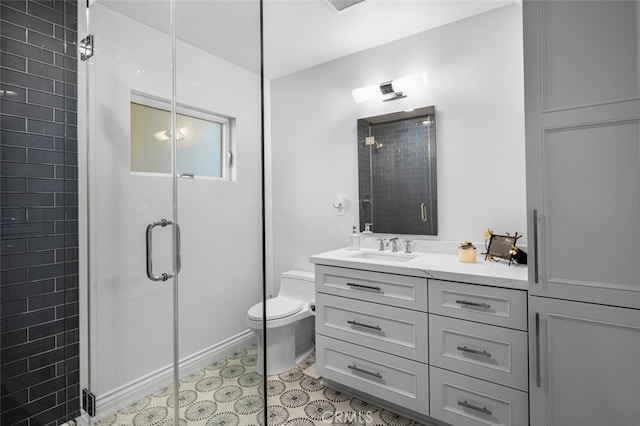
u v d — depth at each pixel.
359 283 1.99
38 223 1.67
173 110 1.46
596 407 1.32
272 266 3.20
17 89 1.61
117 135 1.57
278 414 1.91
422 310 1.75
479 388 1.59
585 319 1.33
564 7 1.35
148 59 1.50
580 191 1.34
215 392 1.40
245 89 1.36
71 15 1.77
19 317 1.62
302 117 2.97
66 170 1.75
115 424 1.56
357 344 1.99
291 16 2.15
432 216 2.31
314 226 2.91
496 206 2.09
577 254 1.35
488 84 2.11
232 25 1.37
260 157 1.33
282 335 2.38
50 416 1.69
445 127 2.27
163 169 1.48
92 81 1.66
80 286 1.73
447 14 2.14
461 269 1.73
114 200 1.58
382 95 2.48
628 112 1.24
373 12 2.12
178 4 1.44
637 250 1.24
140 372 1.52
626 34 1.24
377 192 2.55
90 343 1.66
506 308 1.52
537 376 1.42
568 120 1.35
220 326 1.40
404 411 1.88
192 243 1.42
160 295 1.49
